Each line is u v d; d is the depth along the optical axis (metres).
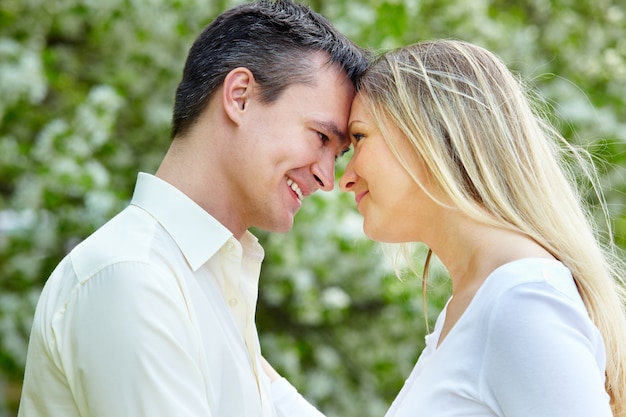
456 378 1.95
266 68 2.23
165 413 1.90
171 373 1.93
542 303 1.87
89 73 5.64
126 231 2.10
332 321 5.49
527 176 2.09
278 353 5.38
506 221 2.08
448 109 2.10
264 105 2.23
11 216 5.43
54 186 4.85
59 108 5.44
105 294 1.96
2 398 5.85
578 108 5.55
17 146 5.06
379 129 2.19
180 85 2.33
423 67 2.15
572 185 2.62
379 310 5.77
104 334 1.93
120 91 5.33
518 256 2.01
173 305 1.99
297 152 2.24
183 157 2.28
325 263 5.08
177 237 2.14
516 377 1.84
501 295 1.91
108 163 5.40
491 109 2.10
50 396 2.06
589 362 1.83
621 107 6.03
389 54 2.27
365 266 5.15
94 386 1.93
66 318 2.00
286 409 2.63
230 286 2.26
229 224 2.30
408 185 2.18
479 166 2.08
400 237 2.25
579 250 2.08
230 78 2.23
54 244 5.37
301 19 2.29
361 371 5.73
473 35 5.80
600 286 2.09
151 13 5.29
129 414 1.90
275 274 5.14
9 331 5.13
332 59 2.28
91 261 2.02
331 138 2.28
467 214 2.08
